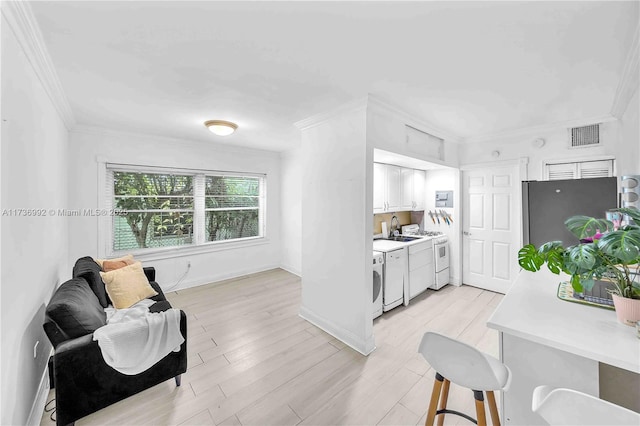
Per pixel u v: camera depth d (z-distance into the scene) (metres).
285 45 1.57
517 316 1.25
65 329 1.57
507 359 1.23
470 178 3.99
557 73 1.90
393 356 2.30
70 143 3.10
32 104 1.59
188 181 4.14
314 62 1.76
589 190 2.19
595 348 0.97
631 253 0.96
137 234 3.71
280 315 3.13
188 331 2.75
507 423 1.23
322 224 2.78
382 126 2.54
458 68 1.84
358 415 1.67
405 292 3.37
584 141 2.95
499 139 3.60
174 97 2.33
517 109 2.61
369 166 2.37
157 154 3.75
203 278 4.24
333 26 1.40
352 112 2.45
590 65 1.79
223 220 4.54
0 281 1.13
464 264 4.11
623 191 1.64
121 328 1.66
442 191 4.26
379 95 2.28
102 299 2.29
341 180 2.56
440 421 1.32
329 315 2.72
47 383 1.87
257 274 4.78
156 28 1.41
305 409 1.72
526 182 2.44
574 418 0.63
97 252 3.31
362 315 2.37
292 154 4.82
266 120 2.95
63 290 1.79
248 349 2.42
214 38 1.51
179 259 4.00
